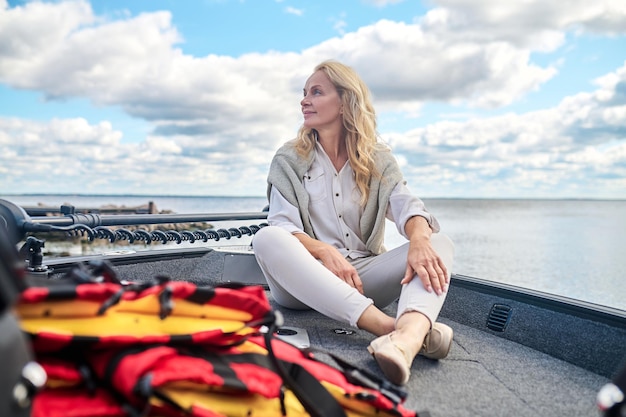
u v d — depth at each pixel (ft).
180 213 8.11
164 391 2.66
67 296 2.75
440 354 5.00
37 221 5.90
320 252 5.69
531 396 4.38
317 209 6.47
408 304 4.82
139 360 2.68
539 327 5.81
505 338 6.19
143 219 7.48
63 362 2.79
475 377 4.78
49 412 2.50
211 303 3.33
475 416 3.90
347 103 6.27
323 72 6.36
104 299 2.88
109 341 2.79
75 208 6.81
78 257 7.24
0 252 1.87
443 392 4.36
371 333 5.48
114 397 2.67
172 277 8.43
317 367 3.52
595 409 4.15
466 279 6.95
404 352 4.24
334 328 6.10
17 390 1.93
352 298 5.08
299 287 5.34
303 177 6.51
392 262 5.98
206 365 2.94
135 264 8.02
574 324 5.43
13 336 1.93
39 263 5.91
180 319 3.21
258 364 3.31
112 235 7.18
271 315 3.39
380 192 6.31
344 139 6.61
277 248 5.49
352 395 3.29
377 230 6.33
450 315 7.06
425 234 5.44
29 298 2.62
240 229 8.86
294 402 3.30
